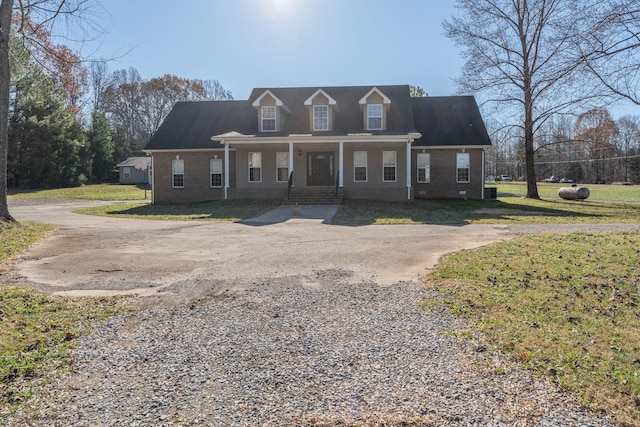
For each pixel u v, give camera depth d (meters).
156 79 68.94
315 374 3.66
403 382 3.50
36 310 5.42
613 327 4.61
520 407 3.10
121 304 5.77
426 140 26.72
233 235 12.83
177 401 3.23
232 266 8.26
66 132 49.75
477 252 9.09
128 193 41.19
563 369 3.63
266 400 3.24
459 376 3.59
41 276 7.48
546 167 88.12
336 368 3.78
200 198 26.98
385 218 17.30
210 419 2.98
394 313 5.32
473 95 29.31
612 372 3.56
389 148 25.28
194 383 3.52
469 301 5.70
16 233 12.41
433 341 4.37
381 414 3.03
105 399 3.27
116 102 68.19
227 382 3.53
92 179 58.09
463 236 12.12
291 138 22.53
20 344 4.31
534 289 6.16
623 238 10.27
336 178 24.31
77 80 17.91
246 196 23.94
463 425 2.89
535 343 4.20
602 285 6.21
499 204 23.91
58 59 16.22
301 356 4.04
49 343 4.36
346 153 25.41
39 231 13.30
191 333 4.68
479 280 6.76
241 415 3.04
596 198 32.75
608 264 7.46
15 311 5.34
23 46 15.81
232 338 4.52
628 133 74.56
